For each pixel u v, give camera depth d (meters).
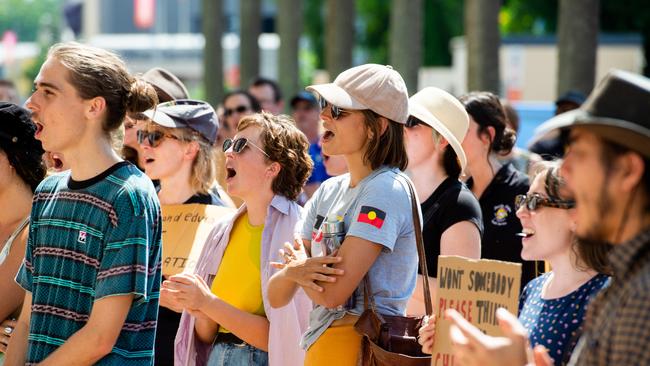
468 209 9.91
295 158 10.15
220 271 10.16
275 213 10.00
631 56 34.12
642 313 5.07
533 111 24.31
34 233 7.96
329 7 30.45
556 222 7.23
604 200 5.39
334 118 8.53
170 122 11.26
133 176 7.76
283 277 8.30
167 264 10.99
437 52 71.31
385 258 8.37
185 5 118.94
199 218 11.21
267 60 72.94
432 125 10.04
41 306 7.70
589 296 6.96
